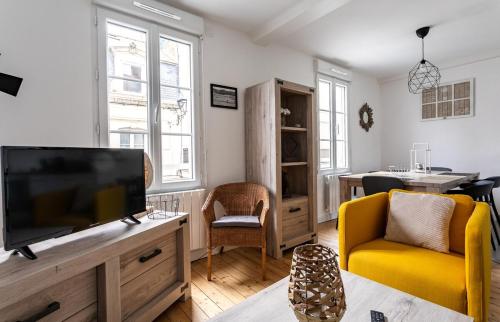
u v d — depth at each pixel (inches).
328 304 30.7
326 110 161.9
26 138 69.6
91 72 80.8
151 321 60.9
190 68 103.5
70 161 53.6
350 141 176.9
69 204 53.0
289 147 125.0
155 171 93.4
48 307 42.1
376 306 40.3
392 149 197.2
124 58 89.0
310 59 150.4
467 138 163.2
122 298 55.4
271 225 104.9
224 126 112.7
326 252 35.6
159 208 89.7
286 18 103.7
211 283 83.8
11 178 44.4
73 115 77.3
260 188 103.1
